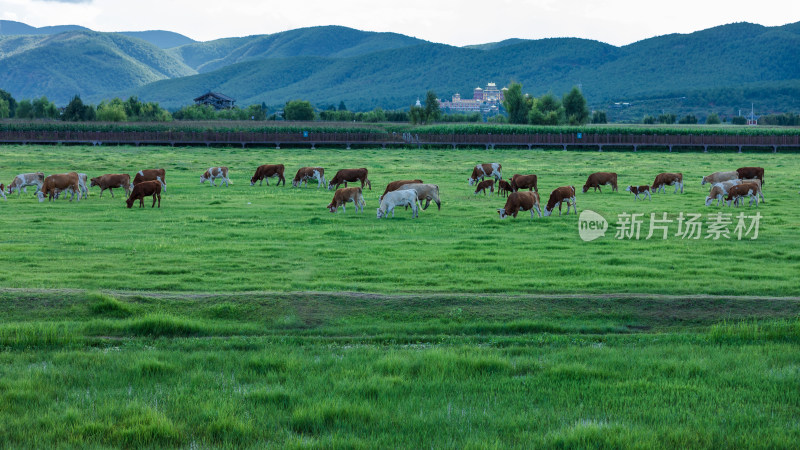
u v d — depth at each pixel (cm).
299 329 1466
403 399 1066
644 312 1560
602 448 897
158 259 2066
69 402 1043
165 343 1351
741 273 1900
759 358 1249
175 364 1212
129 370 1170
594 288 1741
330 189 4012
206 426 962
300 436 937
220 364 1227
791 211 3123
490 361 1219
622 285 1778
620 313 1554
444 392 1094
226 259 2084
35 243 2289
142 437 919
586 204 3394
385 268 1973
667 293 1714
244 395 1071
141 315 1513
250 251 2209
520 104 13375
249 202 3388
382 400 1060
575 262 2072
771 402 1046
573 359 1257
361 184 4059
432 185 3131
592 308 1575
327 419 988
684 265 2042
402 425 966
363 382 1120
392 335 1419
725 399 1059
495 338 1408
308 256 2142
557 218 2930
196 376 1147
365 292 1658
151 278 1827
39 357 1259
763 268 1981
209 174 4197
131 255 2117
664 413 1005
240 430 940
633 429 943
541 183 4400
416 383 1127
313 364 1220
